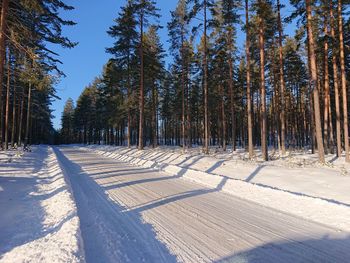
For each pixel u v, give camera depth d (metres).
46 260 3.92
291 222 6.34
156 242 5.09
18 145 31.81
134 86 30.56
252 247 4.92
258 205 7.89
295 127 43.62
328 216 6.63
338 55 22.52
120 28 27.05
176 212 7.07
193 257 4.50
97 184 10.98
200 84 37.56
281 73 21.72
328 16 19.94
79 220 6.08
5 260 3.97
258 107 44.03
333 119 34.38
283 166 15.05
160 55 33.00
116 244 4.96
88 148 44.09
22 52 12.01
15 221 5.90
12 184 9.66
